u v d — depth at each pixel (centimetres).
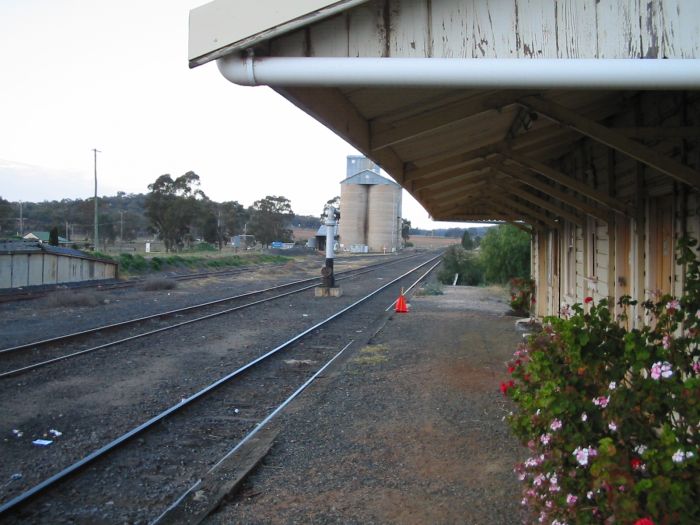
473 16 313
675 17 303
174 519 432
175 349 1207
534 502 325
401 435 616
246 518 435
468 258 3594
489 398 758
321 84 311
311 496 471
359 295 2627
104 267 3192
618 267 761
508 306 2069
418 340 1291
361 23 317
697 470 259
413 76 304
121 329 1457
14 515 454
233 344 1291
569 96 570
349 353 1170
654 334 334
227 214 7675
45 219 8925
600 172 827
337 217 2581
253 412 759
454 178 866
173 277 3541
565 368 344
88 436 653
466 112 460
